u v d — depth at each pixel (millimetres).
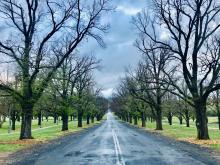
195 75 36312
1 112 73375
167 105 85812
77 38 37469
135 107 91562
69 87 61125
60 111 61719
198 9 34812
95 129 71250
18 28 35531
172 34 36656
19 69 39094
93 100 106875
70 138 41438
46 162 18516
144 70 69375
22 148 27953
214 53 34062
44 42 36156
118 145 30031
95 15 37844
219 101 68875
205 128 35656
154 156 20844
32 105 37031
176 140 36250
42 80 37625
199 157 20203
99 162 18078
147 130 64375
